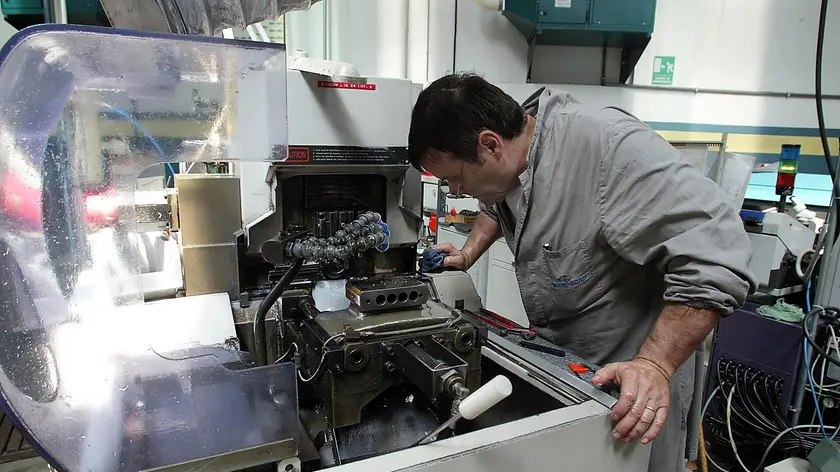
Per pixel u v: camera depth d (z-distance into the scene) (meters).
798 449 1.81
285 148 0.75
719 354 2.07
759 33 3.13
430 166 1.03
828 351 1.76
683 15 3.07
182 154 0.69
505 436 0.69
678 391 1.09
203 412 0.64
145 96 0.64
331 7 2.66
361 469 0.61
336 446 0.79
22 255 0.53
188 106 0.67
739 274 0.83
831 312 1.77
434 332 0.85
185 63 0.64
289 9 1.04
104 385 0.60
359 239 0.97
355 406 0.79
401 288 0.92
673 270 0.90
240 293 1.00
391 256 1.19
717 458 2.12
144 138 0.65
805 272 1.99
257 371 0.66
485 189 1.09
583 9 2.57
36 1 1.39
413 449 0.66
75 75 0.57
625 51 2.99
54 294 0.56
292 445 0.67
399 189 1.13
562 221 1.06
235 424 0.65
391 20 2.77
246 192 1.03
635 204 0.91
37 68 0.53
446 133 0.95
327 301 1.06
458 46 2.87
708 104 3.19
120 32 0.57
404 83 1.06
